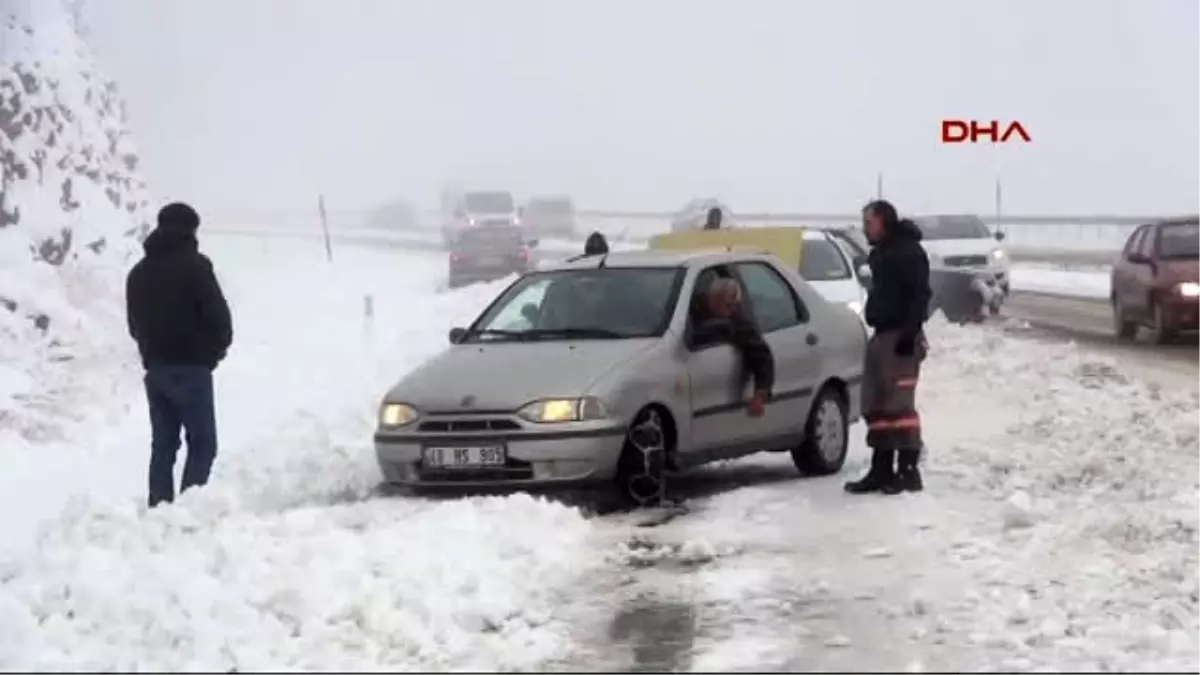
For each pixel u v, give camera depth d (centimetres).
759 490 1188
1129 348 2392
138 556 905
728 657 749
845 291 1862
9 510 1252
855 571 911
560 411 1089
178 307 1121
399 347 2173
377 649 757
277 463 1238
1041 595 848
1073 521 1030
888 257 1142
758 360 1212
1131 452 1330
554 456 1086
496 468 1094
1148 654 751
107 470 1423
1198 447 1356
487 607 817
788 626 801
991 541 979
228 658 733
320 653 748
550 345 1177
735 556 958
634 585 890
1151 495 1134
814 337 1288
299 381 1912
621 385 1106
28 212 2105
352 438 1356
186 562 874
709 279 1237
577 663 744
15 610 793
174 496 1143
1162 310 2398
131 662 725
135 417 1702
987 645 761
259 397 1809
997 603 832
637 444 1112
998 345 2256
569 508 1044
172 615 782
